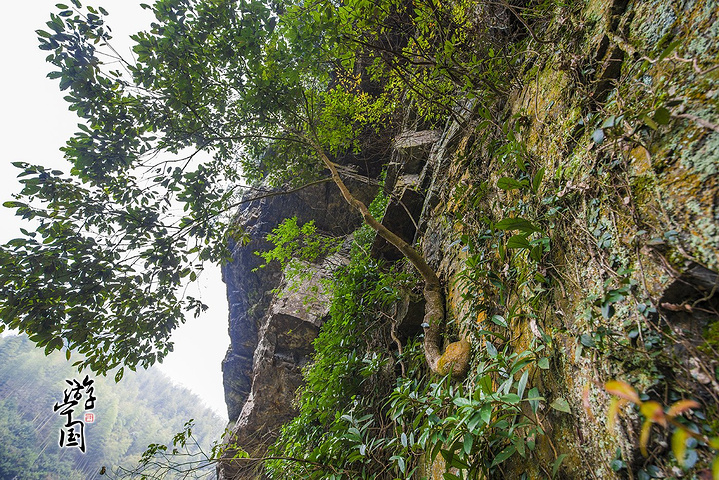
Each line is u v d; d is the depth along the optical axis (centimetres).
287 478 382
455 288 321
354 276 498
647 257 121
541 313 176
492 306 237
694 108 115
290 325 700
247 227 952
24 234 303
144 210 360
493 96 314
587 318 140
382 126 728
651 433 107
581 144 169
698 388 101
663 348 112
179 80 377
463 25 342
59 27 312
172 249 368
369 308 466
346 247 764
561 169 176
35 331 295
